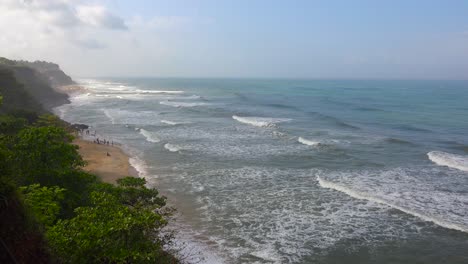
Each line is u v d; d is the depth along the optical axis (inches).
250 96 4347.9
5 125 1069.8
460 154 1407.5
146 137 1712.6
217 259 650.8
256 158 1336.1
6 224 297.6
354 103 3422.7
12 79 2117.4
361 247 700.7
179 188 1014.4
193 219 816.3
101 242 373.1
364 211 857.5
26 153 637.3
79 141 1573.6
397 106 3157.0
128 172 1147.9
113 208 466.0
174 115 2491.4
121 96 4165.8
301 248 696.4
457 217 814.5
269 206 892.0
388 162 1283.2
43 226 398.3
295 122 2185.0
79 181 671.1
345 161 1290.6
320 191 991.6
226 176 1123.9
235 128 1966.0
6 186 309.7
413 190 989.8
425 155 1380.4
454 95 4616.1
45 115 1664.6
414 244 709.3
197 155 1378.0
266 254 672.4
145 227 423.2
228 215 840.3
